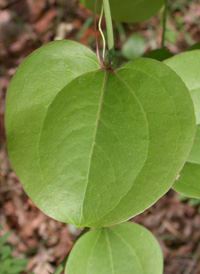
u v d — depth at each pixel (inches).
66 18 27.7
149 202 8.5
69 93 9.1
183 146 8.6
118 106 9.1
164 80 8.9
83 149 8.9
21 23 27.4
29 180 8.7
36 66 9.1
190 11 28.0
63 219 8.7
